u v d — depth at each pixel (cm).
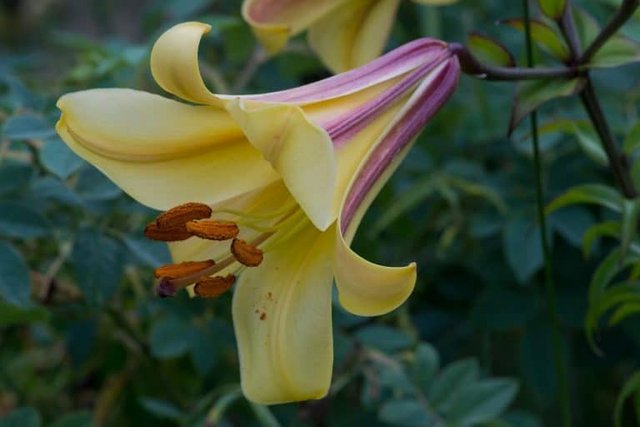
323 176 70
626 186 91
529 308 107
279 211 78
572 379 119
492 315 108
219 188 77
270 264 78
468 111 115
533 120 92
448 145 118
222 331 100
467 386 96
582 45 91
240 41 117
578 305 107
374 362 100
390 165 79
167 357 98
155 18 128
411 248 116
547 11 87
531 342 107
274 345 76
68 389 117
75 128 75
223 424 102
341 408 106
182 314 99
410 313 115
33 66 139
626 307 92
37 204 95
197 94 74
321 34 94
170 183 76
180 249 81
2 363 115
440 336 113
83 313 104
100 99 75
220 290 77
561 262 108
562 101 110
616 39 87
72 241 95
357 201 77
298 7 92
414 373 96
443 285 114
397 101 79
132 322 108
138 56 104
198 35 74
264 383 76
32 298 100
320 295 76
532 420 104
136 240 95
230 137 77
